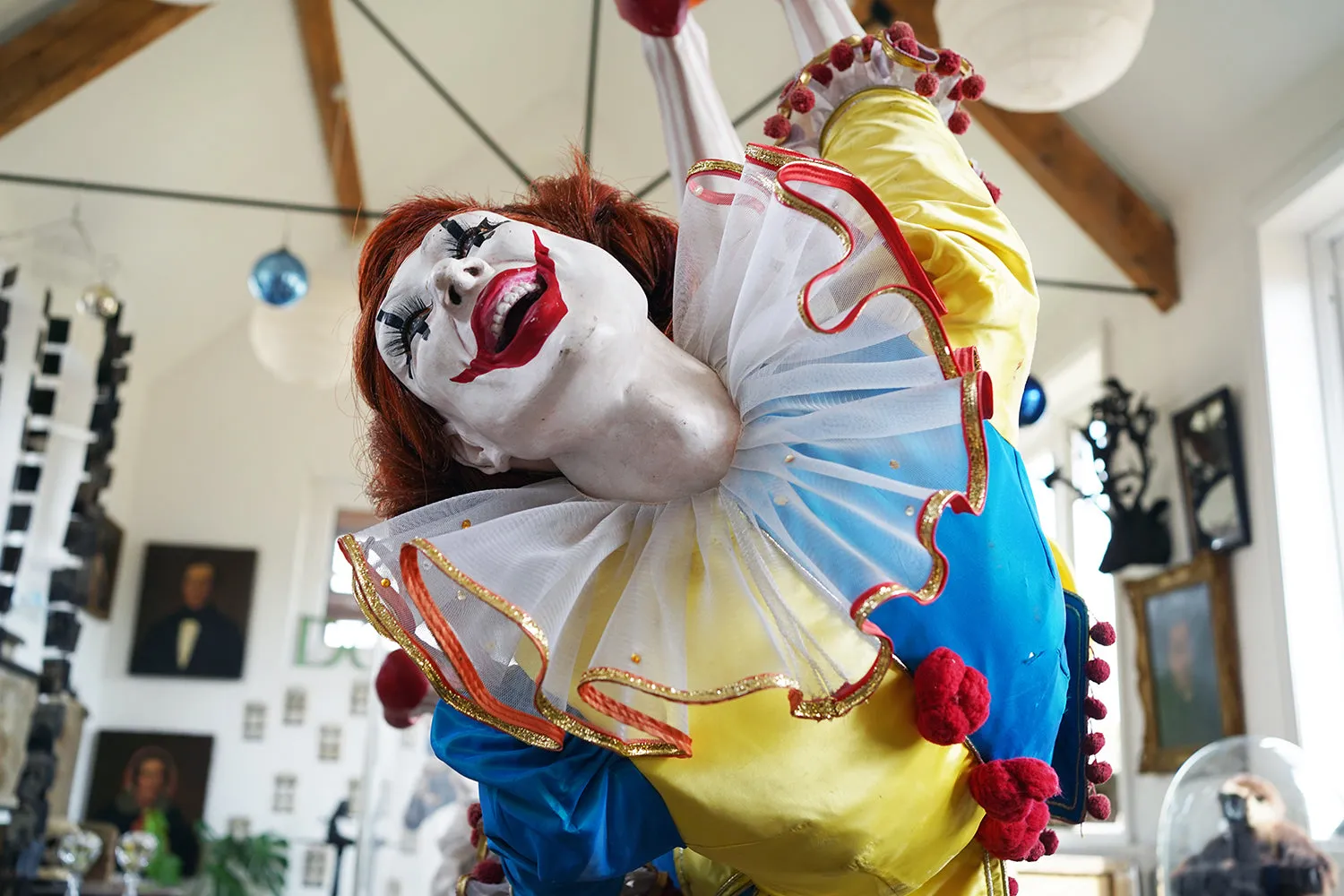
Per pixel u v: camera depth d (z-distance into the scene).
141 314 7.33
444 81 6.99
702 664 0.98
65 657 4.68
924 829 1.01
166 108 5.88
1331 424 4.26
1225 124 4.57
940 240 1.13
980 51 3.37
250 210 6.95
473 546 1.00
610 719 0.99
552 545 1.03
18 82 5.14
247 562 7.88
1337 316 4.33
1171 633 4.69
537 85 7.49
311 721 7.69
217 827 7.46
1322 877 1.82
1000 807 1.00
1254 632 4.27
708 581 1.02
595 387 1.02
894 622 1.01
